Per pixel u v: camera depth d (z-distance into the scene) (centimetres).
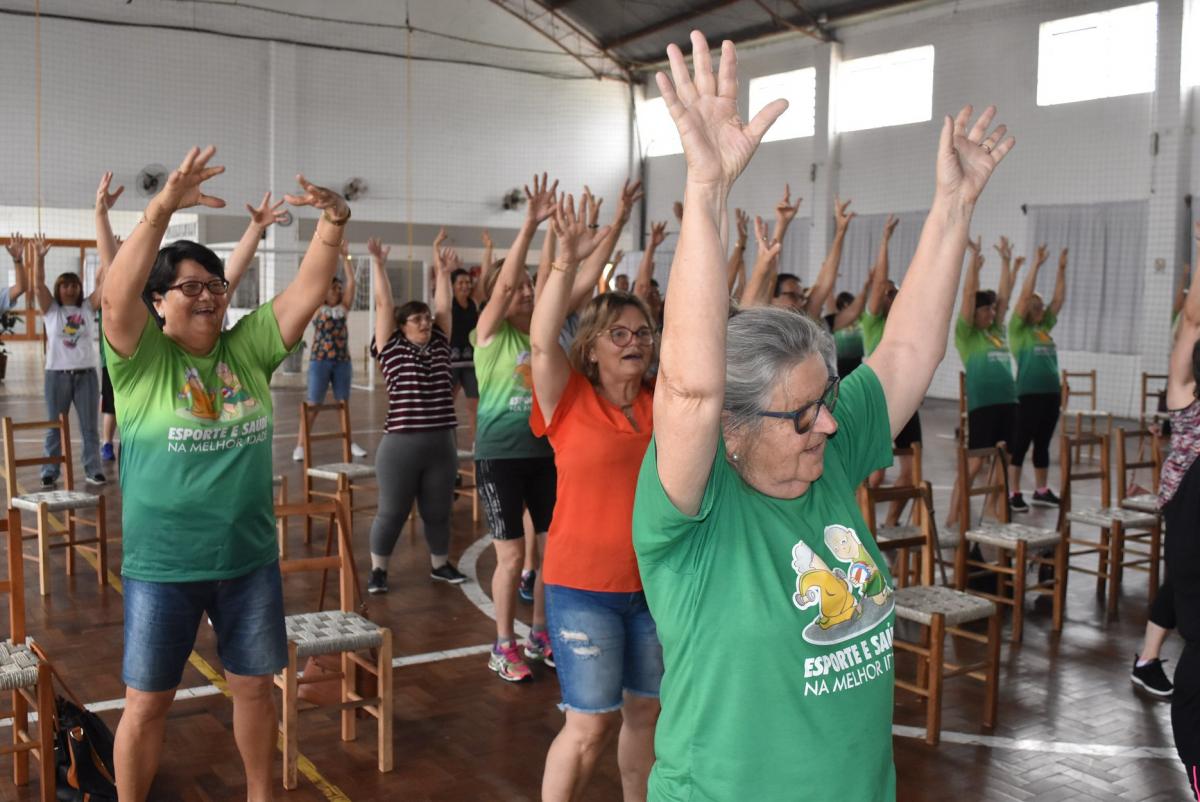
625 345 296
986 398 777
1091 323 1399
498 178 1916
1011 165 1470
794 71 1727
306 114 1736
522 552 449
